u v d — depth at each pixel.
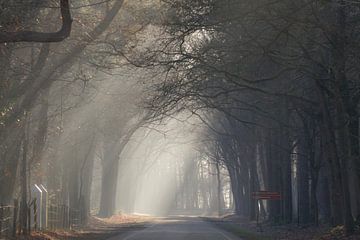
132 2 45.00
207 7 37.03
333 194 51.81
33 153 55.97
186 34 40.06
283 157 76.81
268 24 39.06
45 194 57.28
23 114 47.56
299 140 71.00
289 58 44.41
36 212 51.41
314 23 37.31
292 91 54.59
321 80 45.56
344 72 42.56
